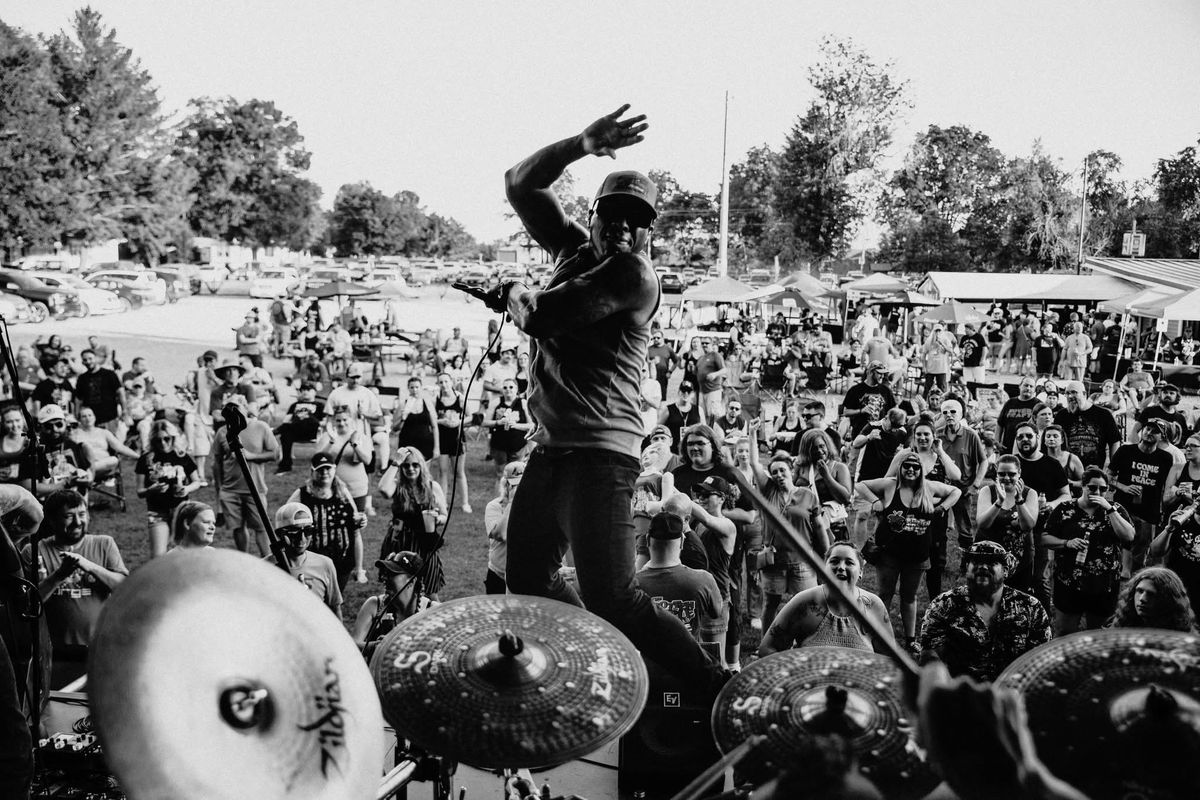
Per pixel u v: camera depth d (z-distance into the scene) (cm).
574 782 396
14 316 3534
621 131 300
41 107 5062
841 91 5378
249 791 196
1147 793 169
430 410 1180
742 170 7144
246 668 204
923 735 155
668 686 372
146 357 2723
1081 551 706
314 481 877
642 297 301
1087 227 5359
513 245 8288
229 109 8125
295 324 2952
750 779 214
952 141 5925
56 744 397
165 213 5922
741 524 758
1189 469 861
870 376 1311
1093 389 2314
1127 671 188
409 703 241
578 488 309
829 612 541
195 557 208
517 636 257
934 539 795
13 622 374
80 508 637
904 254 5947
